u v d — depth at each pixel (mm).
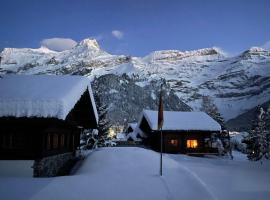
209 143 44781
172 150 42906
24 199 11383
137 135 52750
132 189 12586
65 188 12695
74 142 24844
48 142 17812
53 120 15430
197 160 32625
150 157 19250
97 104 44344
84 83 18641
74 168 20938
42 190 12406
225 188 13930
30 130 16484
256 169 20844
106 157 19062
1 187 12859
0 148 16297
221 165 23562
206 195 11984
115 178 14336
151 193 12109
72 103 15969
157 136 43531
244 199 12195
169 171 15797
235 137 74812
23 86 17078
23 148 16344
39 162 16250
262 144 38188
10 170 16125
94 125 26297
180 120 44188
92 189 12594
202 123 44000
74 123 23297
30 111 14758
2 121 15828
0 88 16703
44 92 15836
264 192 13352
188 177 14305
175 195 11898
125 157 18984
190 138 43750
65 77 19266
